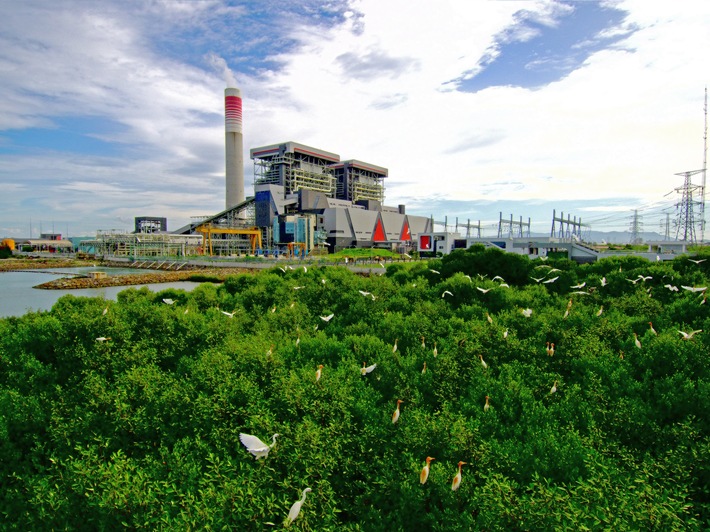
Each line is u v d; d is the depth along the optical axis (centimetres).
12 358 1594
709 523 855
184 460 993
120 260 12688
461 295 2541
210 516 786
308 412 1169
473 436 1041
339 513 950
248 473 950
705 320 1808
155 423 1146
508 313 2144
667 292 2480
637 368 1518
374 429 1106
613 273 2853
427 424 1093
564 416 1220
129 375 1353
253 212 15600
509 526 776
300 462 950
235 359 1497
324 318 1908
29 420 1192
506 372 1485
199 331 1845
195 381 1349
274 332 2020
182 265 10762
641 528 732
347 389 1283
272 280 3050
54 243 19738
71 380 1464
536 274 3106
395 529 858
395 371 1468
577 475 935
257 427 1079
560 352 1641
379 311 2244
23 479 1002
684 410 1216
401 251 15162
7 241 17850
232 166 15525
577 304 2347
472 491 889
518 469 973
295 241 12625
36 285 7788
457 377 1435
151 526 812
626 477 902
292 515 729
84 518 873
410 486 909
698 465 950
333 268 3416
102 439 1070
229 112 15400
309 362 1502
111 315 1844
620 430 1143
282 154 15138
